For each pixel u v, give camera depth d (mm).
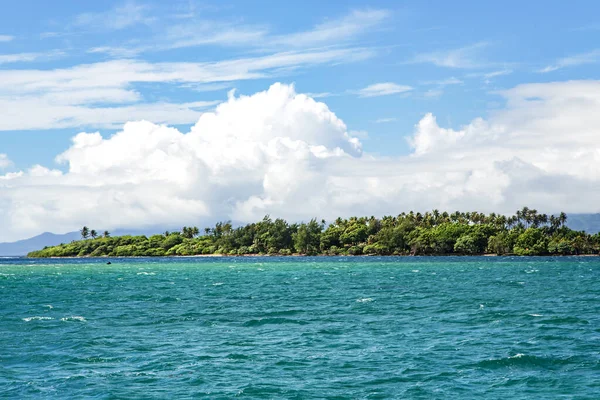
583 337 39844
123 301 68438
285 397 26266
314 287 89500
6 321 50250
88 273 151375
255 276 126188
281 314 54219
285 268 170000
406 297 69875
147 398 26344
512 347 36500
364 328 45062
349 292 78688
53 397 26547
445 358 33562
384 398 25969
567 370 30500
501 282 96875
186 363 33000
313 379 29297
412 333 42375
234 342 39469
